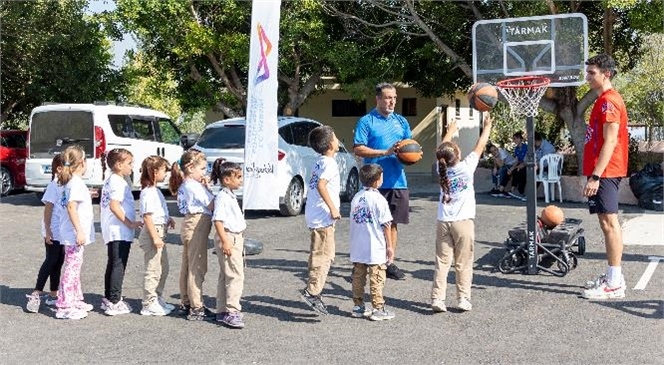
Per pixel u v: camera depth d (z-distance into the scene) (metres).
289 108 22.47
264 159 9.25
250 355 5.85
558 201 15.84
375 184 6.74
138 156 16.56
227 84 22.27
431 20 19.02
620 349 5.90
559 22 12.78
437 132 28.22
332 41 21.22
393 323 6.71
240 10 20.30
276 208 9.23
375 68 21.06
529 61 12.95
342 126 28.56
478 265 9.11
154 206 6.98
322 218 6.80
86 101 24.75
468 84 22.22
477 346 6.02
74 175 6.95
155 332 6.51
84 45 24.86
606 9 17.28
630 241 10.57
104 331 6.55
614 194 7.37
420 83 22.45
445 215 6.98
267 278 8.59
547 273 8.55
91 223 7.06
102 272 9.14
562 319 6.76
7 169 17.80
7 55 22.88
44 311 7.27
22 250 10.68
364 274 6.86
